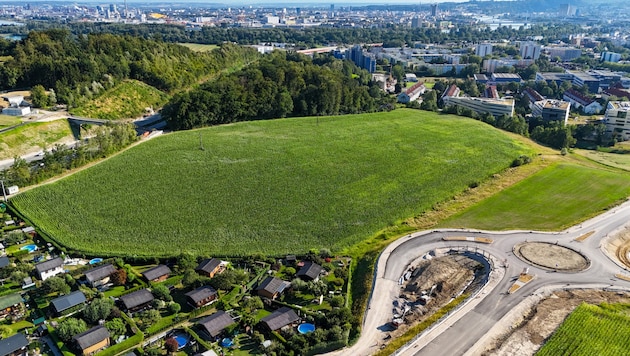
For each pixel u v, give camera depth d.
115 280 81.38
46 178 123.94
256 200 117.56
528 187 130.12
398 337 69.81
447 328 71.12
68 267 87.62
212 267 86.94
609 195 124.25
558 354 65.25
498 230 104.62
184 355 66.56
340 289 84.94
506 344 67.62
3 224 101.19
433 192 125.31
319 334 69.19
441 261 91.12
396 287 83.62
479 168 142.38
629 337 68.50
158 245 96.44
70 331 67.19
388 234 104.12
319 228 106.12
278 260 92.75
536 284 82.81
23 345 64.62
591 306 75.50
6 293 78.00
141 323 72.56
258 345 69.19
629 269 88.81
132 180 125.50
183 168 134.50
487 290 80.62
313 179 130.62
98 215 107.31
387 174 135.62
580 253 94.06
